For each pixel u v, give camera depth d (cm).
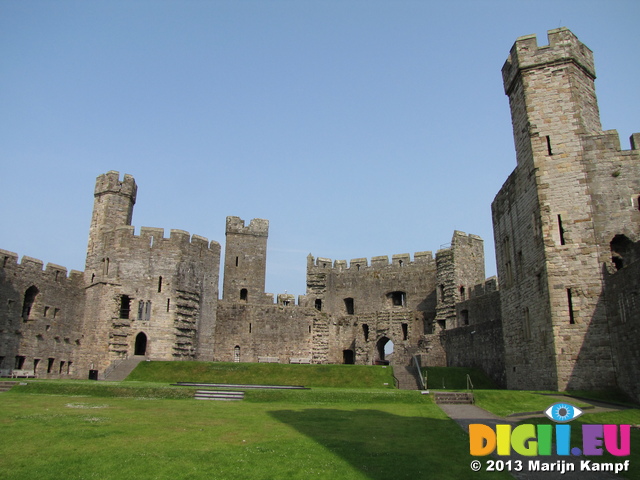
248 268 6322
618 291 2517
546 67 3061
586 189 2831
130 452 1322
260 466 1220
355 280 6291
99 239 5116
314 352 5997
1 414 1930
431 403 2534
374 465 1245
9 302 4047
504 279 3597
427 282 5891
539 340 2928
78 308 4797
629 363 2400
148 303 4831
